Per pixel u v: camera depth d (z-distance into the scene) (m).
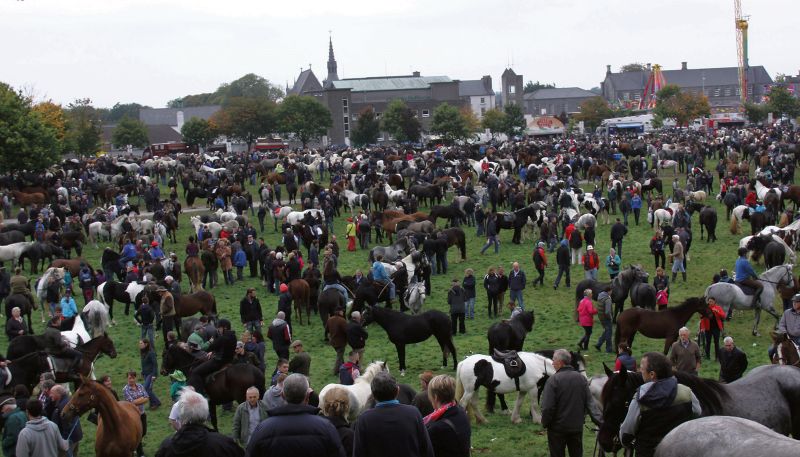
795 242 38.34
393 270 33.91
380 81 190.75
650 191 55.22
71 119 116.81
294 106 139.88
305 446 9.12
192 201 59.84
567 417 13.30
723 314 23.94
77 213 52.44
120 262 36.97
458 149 88.31
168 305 27.58
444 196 61.28
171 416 16.08
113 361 27.48
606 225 49.88
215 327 24.22
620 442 12.20
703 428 9.03
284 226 44.91
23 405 17.66
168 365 20.77
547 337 28.17
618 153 74.00
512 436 18.42
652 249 36.19
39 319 33.31
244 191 58.59
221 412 21.78
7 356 21.75
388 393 9.58
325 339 28.94
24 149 63.59
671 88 166.50
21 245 40.41
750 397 11.81
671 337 23.42
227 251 38.75
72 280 37.09
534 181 61.28
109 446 15.13
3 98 66.50
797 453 7.86
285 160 76.25
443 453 10.70
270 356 27.39
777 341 18.69
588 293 25.83
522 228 48.41
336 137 176.75
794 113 155.62
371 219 47.34
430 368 24.95
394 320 24.28
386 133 167.00
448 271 40.00
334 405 11.74
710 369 23.22
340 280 31.80
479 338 28.36
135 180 67.56
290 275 34.69
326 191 55.59
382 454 9.38
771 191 45.31
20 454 14.00
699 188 57.59
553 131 156.62
